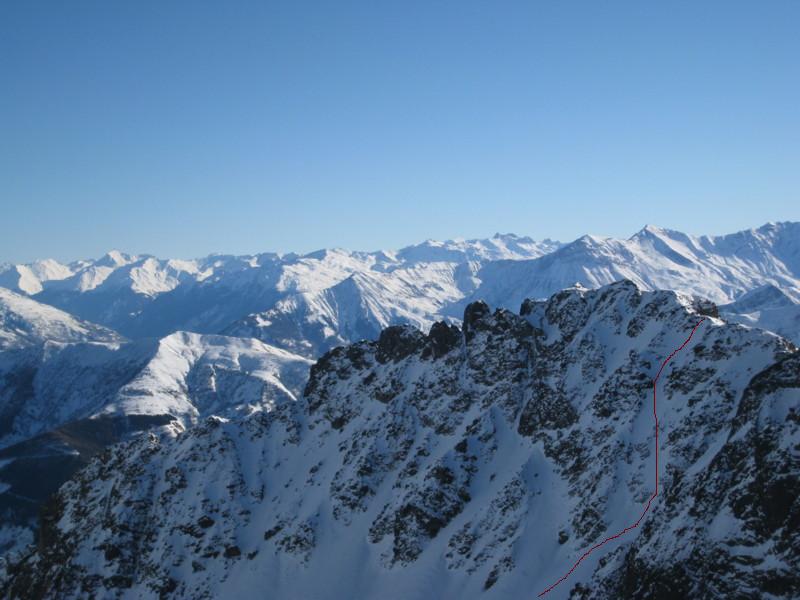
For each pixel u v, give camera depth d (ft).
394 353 632.38
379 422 564.71
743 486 325.42
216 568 513.04
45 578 542.57
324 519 517.55
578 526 409.49
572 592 367.86
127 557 532.73
